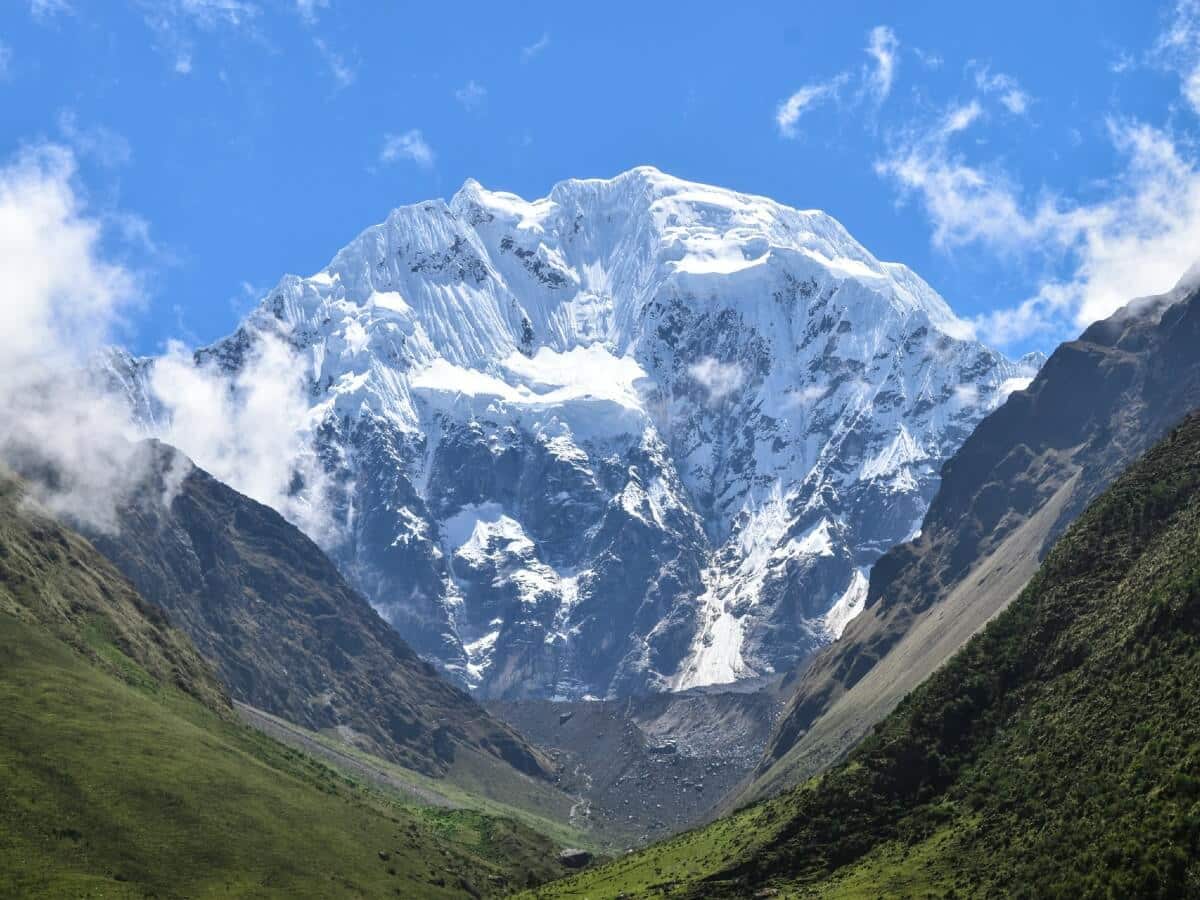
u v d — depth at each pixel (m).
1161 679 180.00
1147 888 153.75
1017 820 178.62
